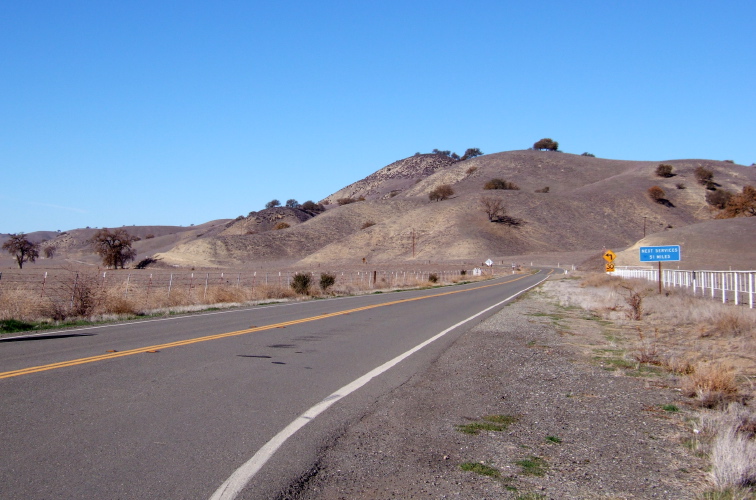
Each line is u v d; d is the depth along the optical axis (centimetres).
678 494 510
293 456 572
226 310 2298
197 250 14612
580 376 1049
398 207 18050
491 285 5166
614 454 616
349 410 757
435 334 1616
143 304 2322
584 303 2728
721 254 7800
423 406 797
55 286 3105
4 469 518
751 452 562
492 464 575
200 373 960
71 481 496
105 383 869
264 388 864
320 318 1964
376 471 543
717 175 18638
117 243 9919
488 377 1026
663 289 3700
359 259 13838
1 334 1467
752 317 1828
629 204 16150
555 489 515
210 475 516
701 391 866
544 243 13850
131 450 576
